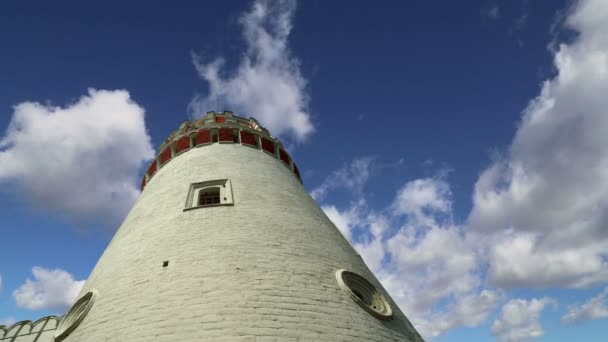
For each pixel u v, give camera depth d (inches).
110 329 441.7
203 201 693.3
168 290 464.1
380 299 562.3
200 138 930.7
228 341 392.2
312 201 817.5
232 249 522.6
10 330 935.0
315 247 580.7
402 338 507.2
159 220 626.8
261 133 976.9
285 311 438.3
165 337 405.4
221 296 445.7
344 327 448.1
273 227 589.3
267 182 742.5
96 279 579.8
